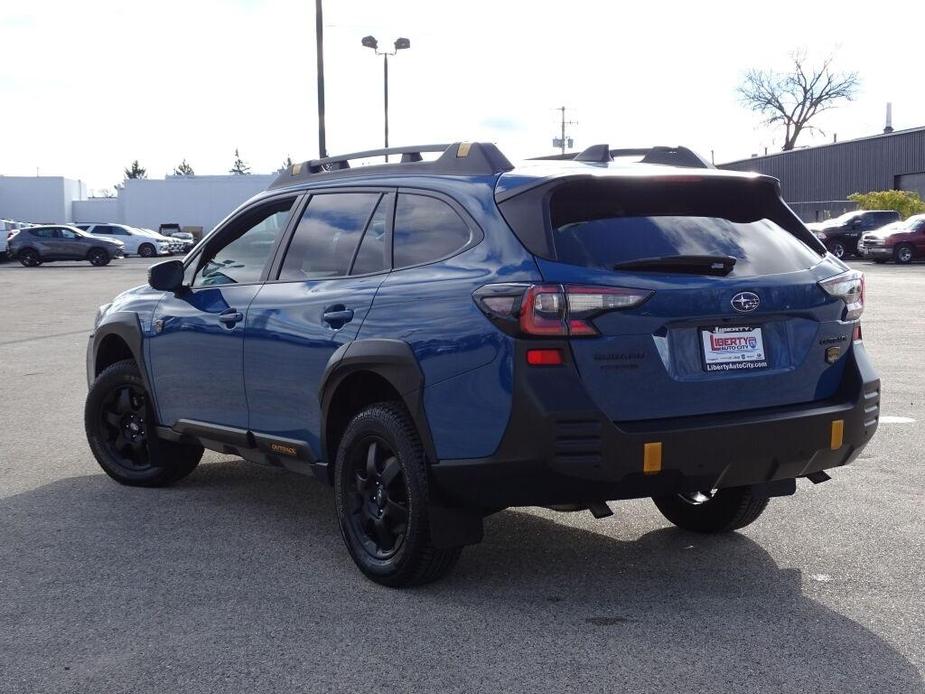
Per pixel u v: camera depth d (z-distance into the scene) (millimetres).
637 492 4047
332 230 5113
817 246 4641
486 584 4625
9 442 7961
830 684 3547
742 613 4234
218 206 61344
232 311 5453
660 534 5391
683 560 4941
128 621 4211
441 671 3691
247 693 3539
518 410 3957
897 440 7574
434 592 4523
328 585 4633
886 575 4691
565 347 3934
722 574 4730
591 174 4156
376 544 4660
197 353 5715
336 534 5445
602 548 5152
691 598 4418
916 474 6598
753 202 4555
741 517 5176
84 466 7109
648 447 3965
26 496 6277
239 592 4547
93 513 5875
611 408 3975
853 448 4465
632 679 3604
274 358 5137
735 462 4129
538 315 3932
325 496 6266
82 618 4246
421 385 4270
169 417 6082
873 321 15867
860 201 48250
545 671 3678
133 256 52219
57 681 3656
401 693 3520
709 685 3545
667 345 4070
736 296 4152
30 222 67312
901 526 5469
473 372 4090
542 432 3924
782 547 5133
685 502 5398
